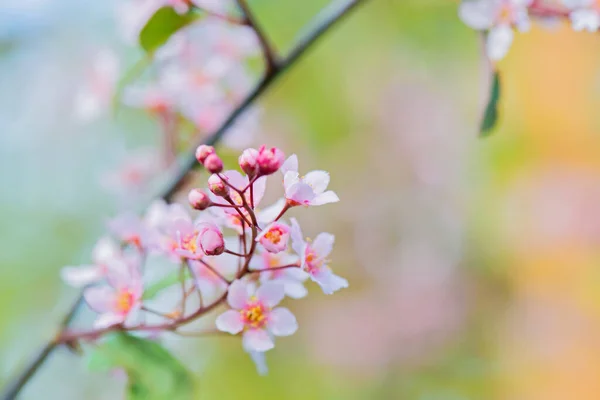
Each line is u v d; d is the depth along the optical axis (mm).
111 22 982
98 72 505
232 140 503
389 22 1104
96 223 1002
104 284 453
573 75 1089
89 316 526
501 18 455
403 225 1163
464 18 456
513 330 1098
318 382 1048
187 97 503
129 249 452
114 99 504
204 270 428
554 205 1095
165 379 444
